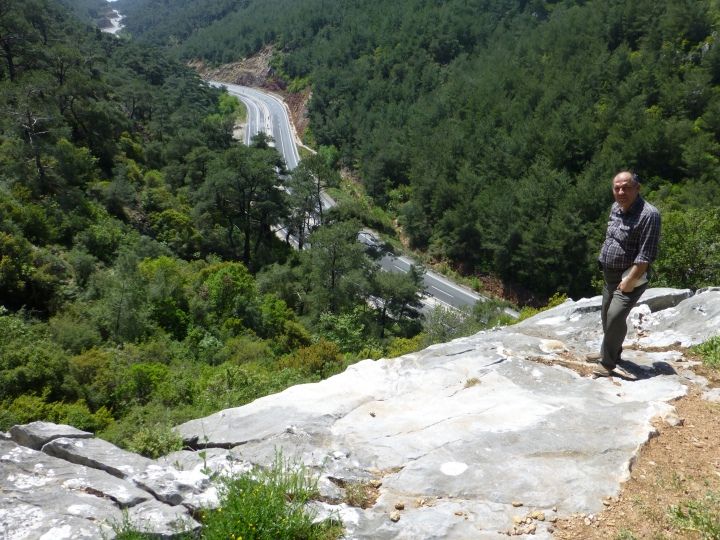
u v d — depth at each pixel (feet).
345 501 13.39
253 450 16.28
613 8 262.67
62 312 91.56
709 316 23.30
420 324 143.64
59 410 57.41
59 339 80.64
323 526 12.11
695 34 231.30
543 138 207.62
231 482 12.66
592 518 12.34
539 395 18.62
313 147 318.24
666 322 24.40
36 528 11.72
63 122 161.68
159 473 14.39
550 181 176.86
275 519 11.59
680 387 18.37
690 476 13.71
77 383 66.33
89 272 105.91
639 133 188.03
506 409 17.57
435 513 12.67
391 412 18.69
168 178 190.49
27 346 68.39
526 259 168.04
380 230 216.33
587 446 14.96
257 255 170.40
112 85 240.53
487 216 183.32
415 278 147.84
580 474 13.80
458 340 25.52
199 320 104.22
